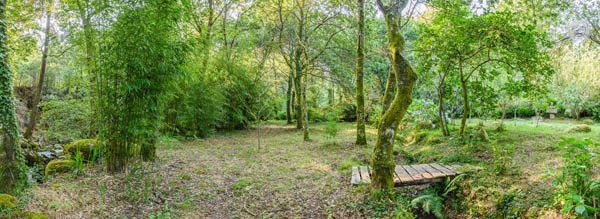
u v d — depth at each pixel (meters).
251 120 14.20
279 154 7.26
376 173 4.05
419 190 4.34
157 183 4.49
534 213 2.85
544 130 8.28
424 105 10.59
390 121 4.01
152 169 5.12
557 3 6.84
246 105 13.02
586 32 7.96
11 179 3.39
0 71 3.41
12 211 2.92
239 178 5.17
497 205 3.25
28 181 3.58
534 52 5.98
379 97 15.15
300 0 11.09
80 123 8.05
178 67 4.91
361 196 4.02
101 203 3.52
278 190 4.56
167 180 4.71
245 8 13.00
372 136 10.25
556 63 8.55
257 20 13.06
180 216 3.58
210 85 10.34
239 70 12.45
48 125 8.52
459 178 4.06
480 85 7.76
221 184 4.83
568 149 2.71
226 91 11.90
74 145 5.33
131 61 4.27
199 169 5.62
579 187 2.61
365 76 12.71
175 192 4.28
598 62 9.39
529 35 5.76
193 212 3.74
